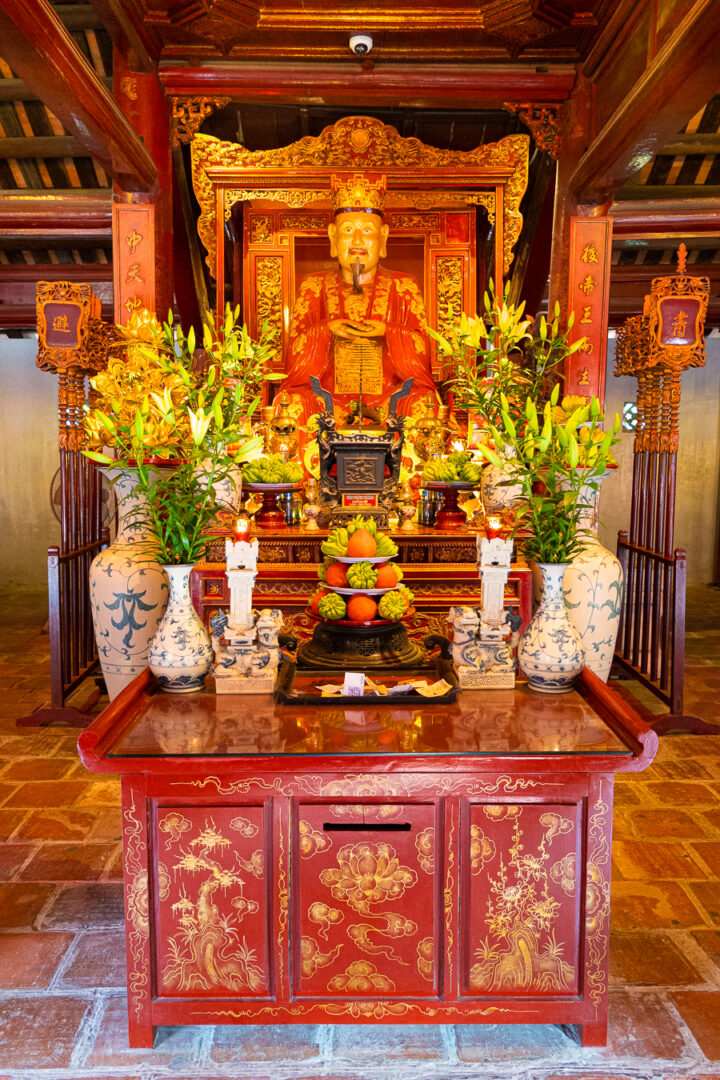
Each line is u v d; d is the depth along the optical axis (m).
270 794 1.82
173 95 4.43
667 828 3.06
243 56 4.31
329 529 4.00
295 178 5.05
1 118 4.88
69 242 5.88
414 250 5.53
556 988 1.89
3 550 8.62
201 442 2.24
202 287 5.97
